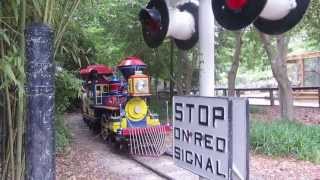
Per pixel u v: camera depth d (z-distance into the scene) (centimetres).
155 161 695
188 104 224
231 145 190
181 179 573
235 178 187
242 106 184
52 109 206
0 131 321
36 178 201
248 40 1467
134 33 1281
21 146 313
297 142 715
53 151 208
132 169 652
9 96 303
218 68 1599
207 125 207
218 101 199
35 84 201
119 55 1358
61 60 488
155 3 281
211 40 264
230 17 222
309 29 1153
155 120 796
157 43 288
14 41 279
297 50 2252
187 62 1319
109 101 878
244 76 3061
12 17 273
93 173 621
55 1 266
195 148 217
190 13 277
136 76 764
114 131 769
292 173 604
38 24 207
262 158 693
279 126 823
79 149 806
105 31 1265
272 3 212
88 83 1041
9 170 326
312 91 1848
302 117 1250
